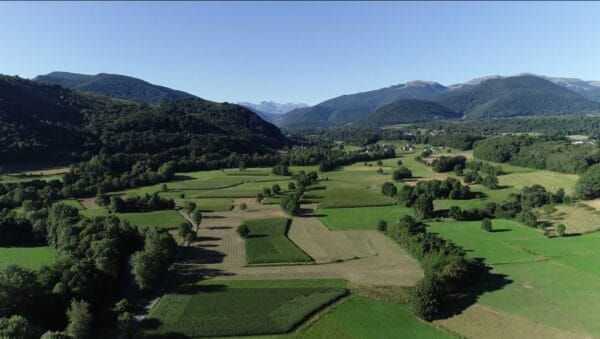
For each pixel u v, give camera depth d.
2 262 102.00
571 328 70.44
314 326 73.25
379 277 93.12
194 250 114.62
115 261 90.38
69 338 66.00
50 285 76.75
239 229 123.56
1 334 59.03
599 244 111.19
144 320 75.12
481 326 72.06
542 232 124.50
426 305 74.50
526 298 81.25
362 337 69.56
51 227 115.12
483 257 103.94
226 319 75.06
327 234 128.38
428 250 100.38
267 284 90.31
